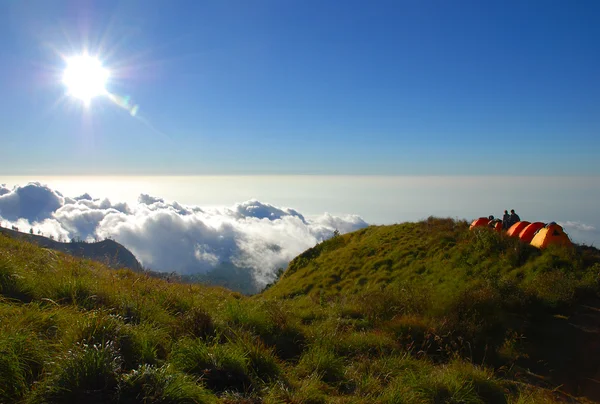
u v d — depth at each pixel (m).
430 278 15.51
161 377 4.00
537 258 14.12
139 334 5.04
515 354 8.35
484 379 6.04
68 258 9.66
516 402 5.60
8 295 5.73
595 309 10.77
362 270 18.70
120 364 4.12
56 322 4.91
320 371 5.84
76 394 3.62
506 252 15.10
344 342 7.33
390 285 15.22
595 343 9.04
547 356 8.52
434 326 8.46
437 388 5.44
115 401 3.62
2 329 4.20
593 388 7.24
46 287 6.28
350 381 5.65
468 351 8.12
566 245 14.73
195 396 3.99
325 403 4.74
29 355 4.02
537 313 10.65
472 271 14.75
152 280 9.08
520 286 11.81
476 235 17.16
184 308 7.44
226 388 4.63
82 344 4.30
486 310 9.91
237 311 7.52
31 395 3.54
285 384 5.16
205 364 4.89
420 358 7.18
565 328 9.84
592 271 12.54
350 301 11.37
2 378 3.59
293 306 10.55
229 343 5.75
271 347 6.47
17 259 7.70
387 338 7.83
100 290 6.69
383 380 5.83
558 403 6.29
